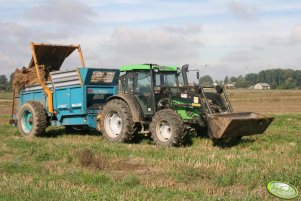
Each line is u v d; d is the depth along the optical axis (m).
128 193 7.35
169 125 12.78
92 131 17.69
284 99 51.75
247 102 48.47
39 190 7.50
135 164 10.00
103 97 16.02
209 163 9.83
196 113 13.02
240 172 8.49
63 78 15.84
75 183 8.16
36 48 16.70
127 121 13.82
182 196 7.16
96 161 9.86
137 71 14.05
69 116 16.09
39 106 16.41
